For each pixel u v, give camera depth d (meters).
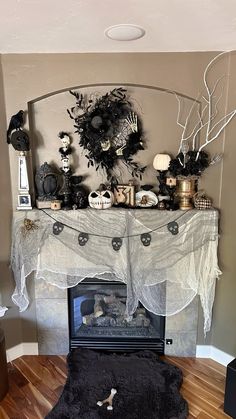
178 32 1.83
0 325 2.37
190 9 1.55
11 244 2.39
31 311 2.54
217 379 2.35
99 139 2.27
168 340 2.57
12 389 2.25
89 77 2.21
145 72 2.21
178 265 2.38
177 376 2.32
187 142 2.33
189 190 2.29
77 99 2.30
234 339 2.41
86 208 2.34
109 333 2.64
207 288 2.39
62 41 1.96
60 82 2.22
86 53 2.18
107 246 2.35
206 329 2.47
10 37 1.88
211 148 2.29
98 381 2.25
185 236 2.32
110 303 2.69
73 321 2.62
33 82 2.21
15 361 2.53
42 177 2.31
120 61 2.19
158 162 2.28
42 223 2.32
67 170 2.35
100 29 1.78
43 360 2.55
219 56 2.14
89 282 2.52
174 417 1.99
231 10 1.56
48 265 2.39
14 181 2.33
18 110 2.24
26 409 2.08
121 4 1.49
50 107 2.33
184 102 2.29
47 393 2.21
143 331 2.65
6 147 2.27
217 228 2.31
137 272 2.38
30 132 2.31
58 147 2.38
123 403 2.07
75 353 2.53
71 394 2.14
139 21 1.68
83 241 2.34
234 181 2.24
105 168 2.42
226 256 2.37
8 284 2.43
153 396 2.13
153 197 2.36
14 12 1.56
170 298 2.47
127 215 2.29
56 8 1.52
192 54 2.17
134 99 2.32
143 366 2.40
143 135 2.37
